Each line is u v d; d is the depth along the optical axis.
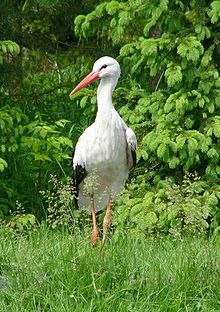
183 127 12.43
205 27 12.14
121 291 8.49
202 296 8.52
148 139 12.18
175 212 11.03
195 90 12.25
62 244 9.94
